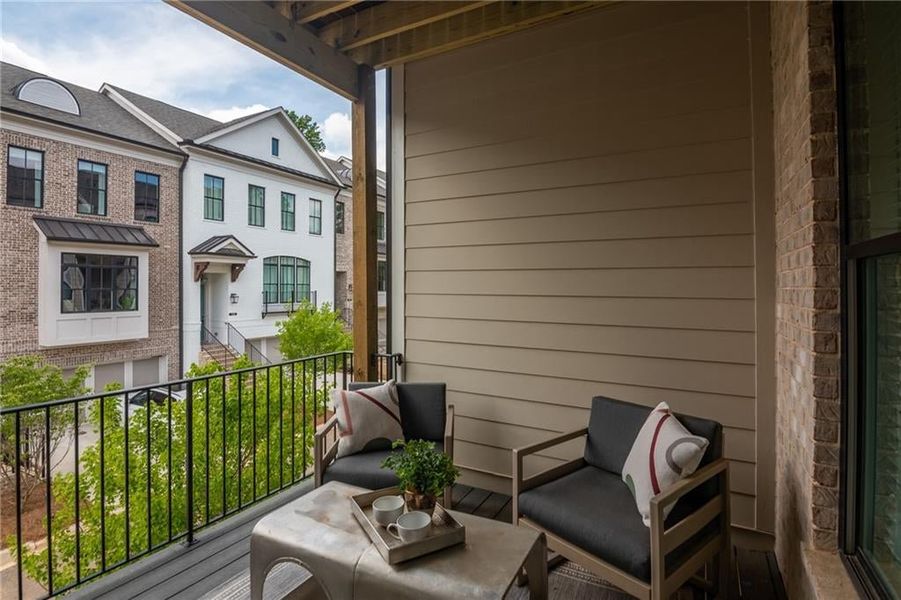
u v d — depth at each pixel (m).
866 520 1.42
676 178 2.52
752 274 2.34
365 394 2.69
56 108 9.00
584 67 2.76
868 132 1.35
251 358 11.98
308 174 13.45
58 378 7.54
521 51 2.95
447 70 3.22
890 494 1.27
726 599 1.86
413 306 3.39
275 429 5.25
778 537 2.19
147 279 10.00
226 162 11.31
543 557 1.58
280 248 12.69
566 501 1.91
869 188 1.34
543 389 2.92
